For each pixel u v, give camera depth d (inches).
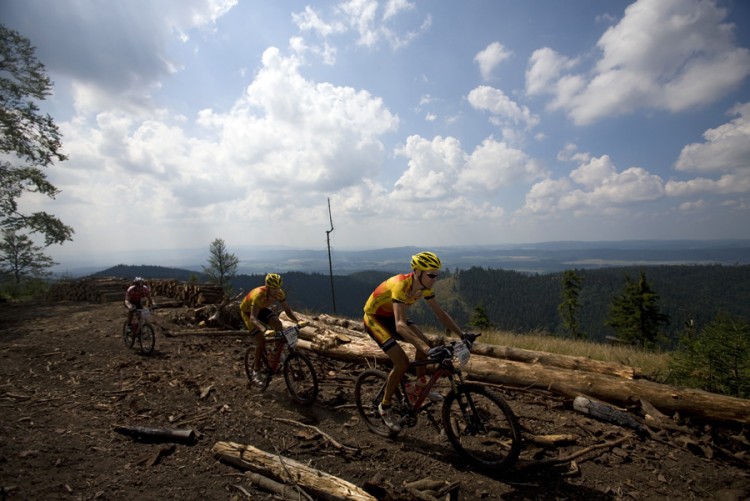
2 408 189.9
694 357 224.8
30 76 834.8
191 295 532.4
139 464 142.7
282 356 215.3
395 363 159.0
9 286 854.5
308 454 152.9
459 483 129.6
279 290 221.6
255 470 136.7
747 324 214.5
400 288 153.6
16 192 847.1
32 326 437.7
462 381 147.4
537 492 128.0
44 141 860.0
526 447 154.3
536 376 210.1
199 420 183.6
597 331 6348.4
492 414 181.9
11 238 874.8
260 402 206.7
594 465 144.1
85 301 629.6
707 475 137.9
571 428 171.8
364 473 139.5
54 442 155.1
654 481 134.6
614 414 175.9
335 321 372.2
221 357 301.6
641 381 196.4
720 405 168.1
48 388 229.1
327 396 213.3
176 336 375.2
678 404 176.4
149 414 190.5
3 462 134.6
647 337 1043.9
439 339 262.8
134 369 269.4
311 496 123.3
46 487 123.6
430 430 171.8
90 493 122.8
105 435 165.3
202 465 143.3
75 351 320.5
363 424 179.3
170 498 122.8
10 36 788.6
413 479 135.6
